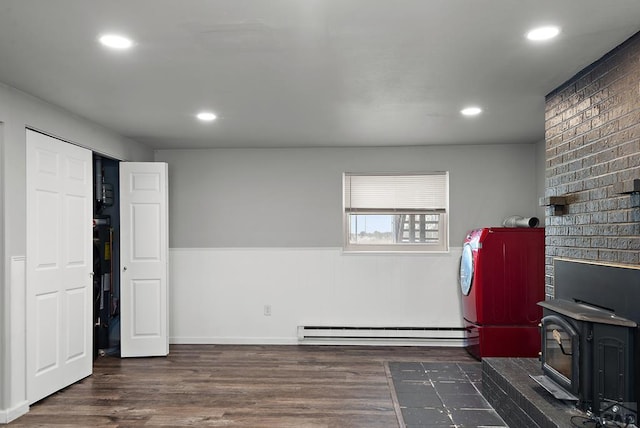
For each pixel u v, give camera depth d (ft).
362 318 18.63
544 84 10.78
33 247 11.83
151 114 13.46
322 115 13.61
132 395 12.68
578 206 10.02
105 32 7.86
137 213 16.80
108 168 17.76
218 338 18.93
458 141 17.79
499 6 6.96
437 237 18.94
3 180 10.76
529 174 18.35
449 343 18.20
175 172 19.24
